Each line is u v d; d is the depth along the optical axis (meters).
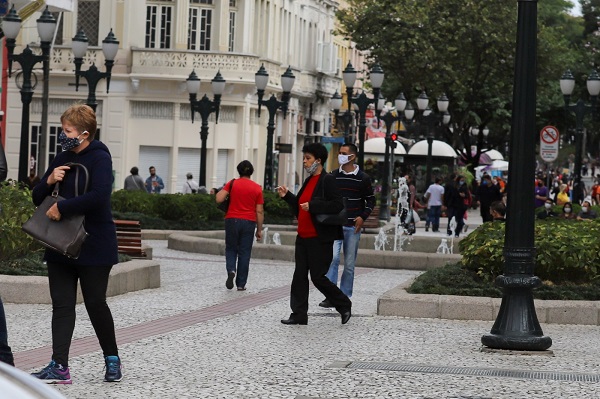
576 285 22.27
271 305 22.02
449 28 80.75
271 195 49.12
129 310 20.38
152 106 69.81
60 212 12.79
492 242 22.53
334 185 19.08
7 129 68.06
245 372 14.20
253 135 75.00
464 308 20.44
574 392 13.35
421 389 13.34
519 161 16.69
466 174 88.00
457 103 86.25
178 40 70.25
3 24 35.44
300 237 19.17
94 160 13.12
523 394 13.18
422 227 62.44
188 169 70.94
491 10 80.81
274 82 77.19
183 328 18.23
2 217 22.34
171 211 44.81
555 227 23.22
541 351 16.50
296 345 16.73
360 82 112.56
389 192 61.03
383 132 103.69
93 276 13.11
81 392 12.63
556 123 103.00
